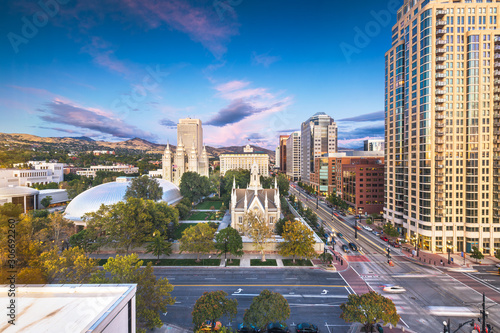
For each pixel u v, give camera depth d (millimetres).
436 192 73000
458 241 71938
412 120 80562
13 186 101312
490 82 71625
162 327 37625
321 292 48219
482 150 71000
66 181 172125
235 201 86375
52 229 62719
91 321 18484
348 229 95562
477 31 71625
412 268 60375
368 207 118375
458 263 63406
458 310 43000
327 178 176250
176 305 43375
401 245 77562
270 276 54906
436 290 49781
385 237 82188
